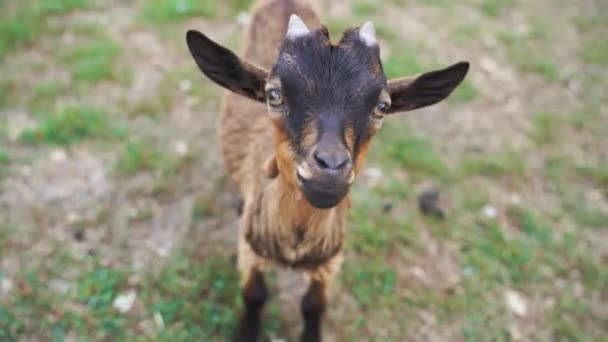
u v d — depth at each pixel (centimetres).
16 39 111
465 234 91
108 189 90
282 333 77
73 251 82
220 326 77
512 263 88
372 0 133
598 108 116
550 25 136
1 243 81
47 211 86
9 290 77
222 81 54
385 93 48
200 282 80
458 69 54
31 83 104
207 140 99
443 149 104
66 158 93
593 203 99
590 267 89
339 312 80
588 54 129
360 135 46
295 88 46
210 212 88
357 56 47
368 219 91
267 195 58
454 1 138
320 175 42
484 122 110
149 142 97
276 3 80
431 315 81
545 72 122
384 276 84
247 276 69
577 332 81
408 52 119
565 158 105
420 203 94
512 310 83
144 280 80
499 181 100
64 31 114
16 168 90
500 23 134
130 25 118
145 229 86
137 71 108
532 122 111
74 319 75
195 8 121
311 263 62
